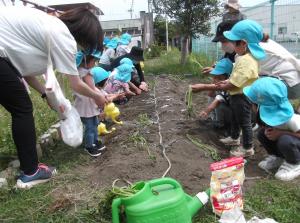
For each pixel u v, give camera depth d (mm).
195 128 5000
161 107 6320
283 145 3520
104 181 3557
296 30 8469
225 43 4797
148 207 2432
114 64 7953
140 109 6406
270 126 3529
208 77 9852
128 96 7023
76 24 3502
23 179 3475
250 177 3654
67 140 3729
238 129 4504
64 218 2922
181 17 12109
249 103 4125
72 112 3762
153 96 7367
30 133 3408
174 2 12164
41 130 5031
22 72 3408
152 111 6145
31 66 3402
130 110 6430
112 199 2730
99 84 5102
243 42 4113
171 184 2664
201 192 3016
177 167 3730
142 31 28656
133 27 35781
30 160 3461
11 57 3270
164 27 32750
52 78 3408
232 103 4219
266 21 9461
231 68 4848
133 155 4012
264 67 4477
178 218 2508
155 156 3957
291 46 8578
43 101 6094
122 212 2602
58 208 3080
